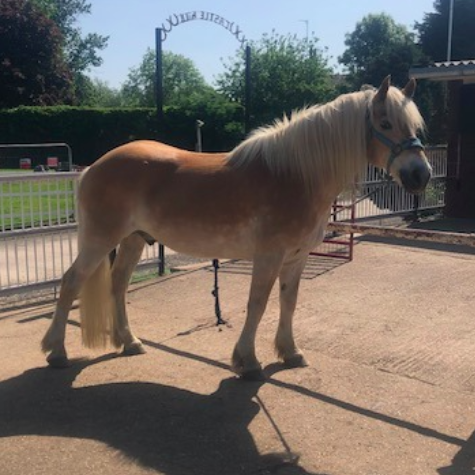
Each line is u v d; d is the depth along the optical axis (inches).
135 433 135.3
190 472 118.9
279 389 160.1
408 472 118.9
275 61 959.0
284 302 173.6
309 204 155.8
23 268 289.9
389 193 429.1
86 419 142.3
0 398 153.8
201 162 166.6
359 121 151.3
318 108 156.8
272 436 134.1
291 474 118.5
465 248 341.7
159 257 294.4
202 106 1053.8
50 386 161.6
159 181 165.9
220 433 135.3
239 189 157.0
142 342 199.8
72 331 211.6
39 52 1648.6
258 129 169.9
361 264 307.6
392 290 260.8
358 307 237.1
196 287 269.7
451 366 175.6
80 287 175.0
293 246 157.9
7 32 1604.3
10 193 245.3
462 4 1462.8
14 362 179.9
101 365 177.8
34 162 1165.1
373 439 132.7
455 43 1470.2
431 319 220.7
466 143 450.6
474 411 146.8
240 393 157.3
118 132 1198.3
